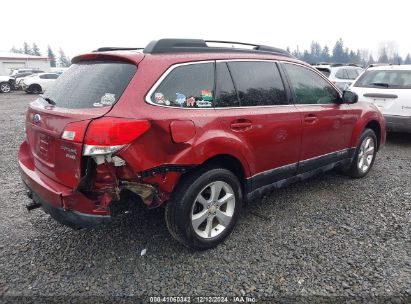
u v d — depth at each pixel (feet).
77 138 8.25
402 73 23.75
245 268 9.76
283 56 13.10
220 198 10.87
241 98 11.11
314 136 13.52
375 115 16.94
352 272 9.56
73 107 9.19
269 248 10.74
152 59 9.52
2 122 35.68
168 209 9.84
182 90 9.75
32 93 82.07
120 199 9.53
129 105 8.70
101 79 9.46
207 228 10.50
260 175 11.80
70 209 8.82
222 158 10.71
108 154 8.23
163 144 9.02
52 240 11.18
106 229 11.82
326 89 14.58
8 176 17.29
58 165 9.14
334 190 15.43
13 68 142.51
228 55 11.10
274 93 12.18
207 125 9.91
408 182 16.51
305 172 13.80
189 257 10.27
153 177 9.00
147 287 8.99
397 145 24.23
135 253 10.46
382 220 12.59
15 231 11.73
